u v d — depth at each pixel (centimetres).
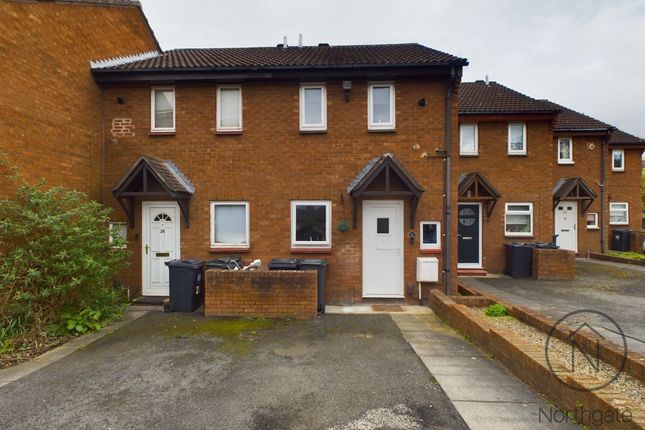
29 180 595
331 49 1055
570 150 1459
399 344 505
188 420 316
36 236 547
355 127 768
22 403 344
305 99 783
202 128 779
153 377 401
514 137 1171
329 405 341
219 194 771
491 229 1143
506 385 379
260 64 780
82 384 383
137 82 777
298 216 775
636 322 575
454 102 758
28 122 593
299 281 626
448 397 354
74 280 522
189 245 770
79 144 711
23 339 488
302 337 533
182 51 1080
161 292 768
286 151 773
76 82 702
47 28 630
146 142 781
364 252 762
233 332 553
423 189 727
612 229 1543
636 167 1570
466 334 531
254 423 312
